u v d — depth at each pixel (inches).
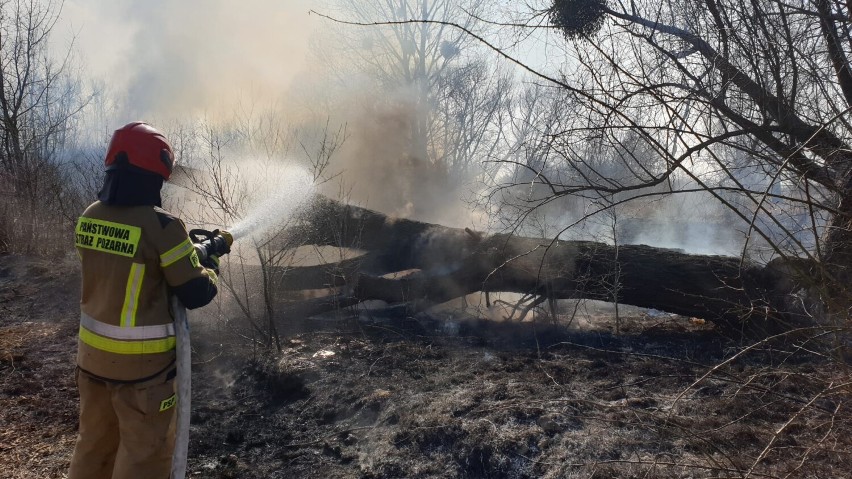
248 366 200.8
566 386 173.6
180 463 106.1
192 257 107.8
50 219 388.2
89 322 106.4
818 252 119.9
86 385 108.0
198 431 162.9
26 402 183.0
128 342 103.4
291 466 145.6
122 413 104.7
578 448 137.1
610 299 235.6
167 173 109.5
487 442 141.3
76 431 165.8
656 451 134.3
